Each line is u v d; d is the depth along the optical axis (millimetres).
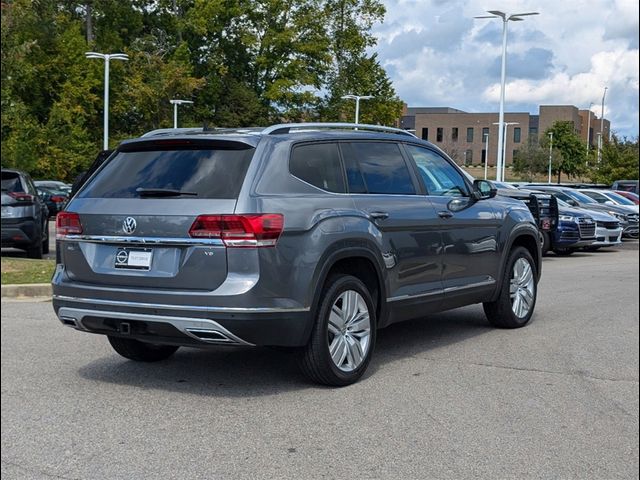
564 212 20203
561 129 85750
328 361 6145
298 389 6293
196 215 5723
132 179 6238
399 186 7168
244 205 5695
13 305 10328
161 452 4895
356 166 6777
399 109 61406
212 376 6723
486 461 4762
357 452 4891
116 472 4586
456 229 7652
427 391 6242
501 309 8633
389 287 6805
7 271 12680
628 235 26594
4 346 7836
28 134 31656
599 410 5793
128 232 5969
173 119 56750
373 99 59844
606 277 14586
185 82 53125
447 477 4516
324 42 56438
